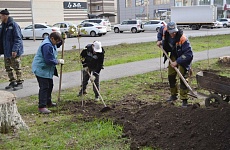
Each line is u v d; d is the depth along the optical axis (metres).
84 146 4.48
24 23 45.78
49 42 6.03
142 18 75.94
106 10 77.62
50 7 48.72
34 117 5.86
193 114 4.74
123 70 10.95
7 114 4.97
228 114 4.41
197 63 12.13
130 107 6.32
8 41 8.02
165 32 6.18
